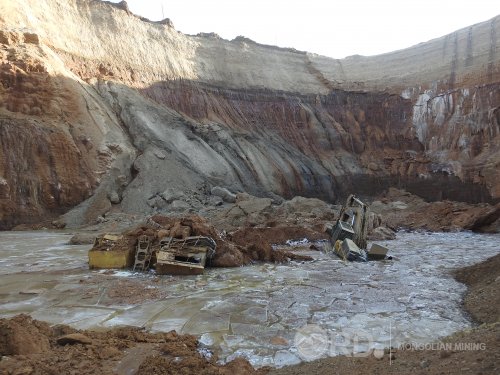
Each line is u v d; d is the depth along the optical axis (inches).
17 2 1280.8
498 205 955.3
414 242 787.4
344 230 647.8
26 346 213.2
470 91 1718.8
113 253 508.4
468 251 664.4
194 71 1828.2
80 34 1488.7
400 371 186.2
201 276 466.0
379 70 2213.3
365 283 428.1
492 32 1802.4
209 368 204.8
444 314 316.2
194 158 1373.0
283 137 1866.4
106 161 1181.1
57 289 398.6
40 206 1042.7
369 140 2009.1
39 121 1114.7
